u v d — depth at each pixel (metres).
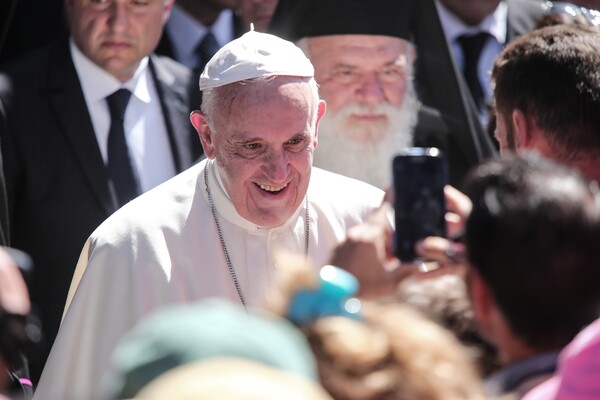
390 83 21.30
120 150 20.58
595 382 9.12
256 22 24.30
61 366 16.02
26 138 20.12
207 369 6.81
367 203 16.84
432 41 22.08
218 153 15.77
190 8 23.95
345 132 21.19
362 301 10.32
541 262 9.61
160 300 15.93
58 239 19.83
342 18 21.09
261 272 16.08
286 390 6.74
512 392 9.73
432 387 8.64
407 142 21.58
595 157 13.85
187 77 21.73
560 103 13.82
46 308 19.66
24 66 20.75
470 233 9.96
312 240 16.42
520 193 9.80
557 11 23.23
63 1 23.38
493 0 25.03
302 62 15.63
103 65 20.73
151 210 16.36
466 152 22.02
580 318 9.69
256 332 7.23
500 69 14.38
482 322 10.05
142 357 7.07
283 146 15.48
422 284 11.41
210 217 16.28
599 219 9.70
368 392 8.59
